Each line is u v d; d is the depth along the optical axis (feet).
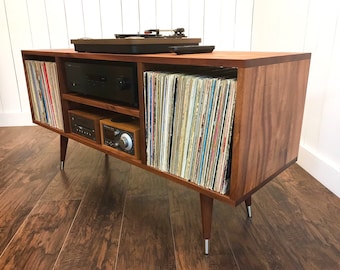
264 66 2.13
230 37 6.42
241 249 2.77
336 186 3.70
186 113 2.43
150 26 6.35
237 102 2.04
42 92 4.18
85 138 3.75
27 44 6.41
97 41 3.16
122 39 2.87
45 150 5.28
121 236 2.95
